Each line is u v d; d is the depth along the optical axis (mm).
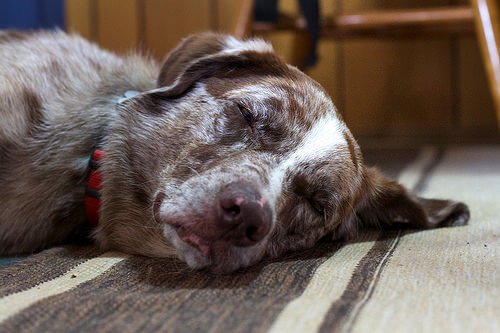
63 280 506
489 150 1478
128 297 452
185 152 610
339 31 1329
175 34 1671
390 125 1735
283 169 599
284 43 1643
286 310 418
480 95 1699
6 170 638
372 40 1701
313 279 507
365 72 1719
